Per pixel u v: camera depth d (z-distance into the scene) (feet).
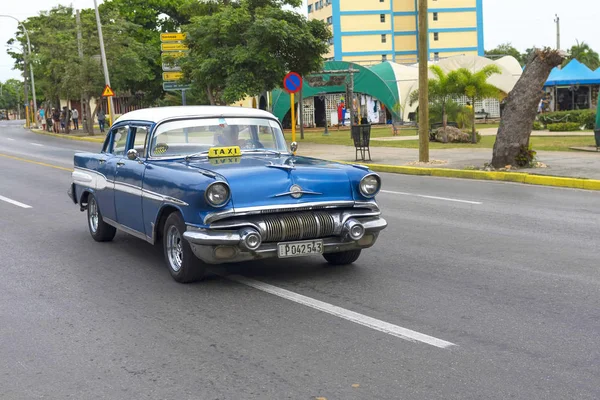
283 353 16.16
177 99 172.35
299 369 15.14
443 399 13.37
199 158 24.50
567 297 20.13
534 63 52.34
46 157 86.48
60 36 150.00
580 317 18.22
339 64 144.36
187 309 19.99
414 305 19.69
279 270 24.32
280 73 92.43
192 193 20.90
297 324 18.26
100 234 30.35
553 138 87.35
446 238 29.63
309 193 21.54
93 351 16.83
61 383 14.90
